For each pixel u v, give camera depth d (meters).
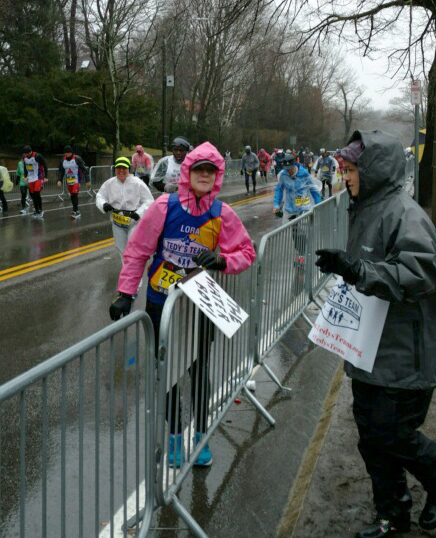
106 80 30.67
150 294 3.67
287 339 6.52
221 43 35.56
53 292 8.60
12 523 3.29
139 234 3.58
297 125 70.94
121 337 5.87
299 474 3.84
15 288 8.80
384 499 2.99
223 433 4.38
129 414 4.59
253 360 4.77
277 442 4.27
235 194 25.86
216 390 3.86
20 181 17.78
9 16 32.59
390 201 2.77
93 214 18.06
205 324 3.48
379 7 14.34
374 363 2.79
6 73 33.44
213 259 3.38
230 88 41.75
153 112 35.09
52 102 30.81
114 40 26.50
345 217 9.59
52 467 3.86
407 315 2.76
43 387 2.10
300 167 9.46
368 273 2.57
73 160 16.95
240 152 61.34
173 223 3.53
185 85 50.72
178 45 36.31
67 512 3.34
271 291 5.21
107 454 3.99
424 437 2.91
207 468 3.90
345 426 4.27
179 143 8.77
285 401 4.95
